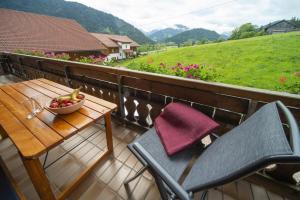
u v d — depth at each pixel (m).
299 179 1.24
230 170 0.58
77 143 1.80
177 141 1.10
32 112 1.26
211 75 1.61
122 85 1.90
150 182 1.35
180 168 0.99
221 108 1.25
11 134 0.99
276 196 1.21
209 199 1.21
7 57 4.69
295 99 0.90
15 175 1.39
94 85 2.28
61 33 13.05
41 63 3.24
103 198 1.23
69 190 1.24
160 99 1.67
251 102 1.08
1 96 1.59
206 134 1.05
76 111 1.30
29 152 0.86
